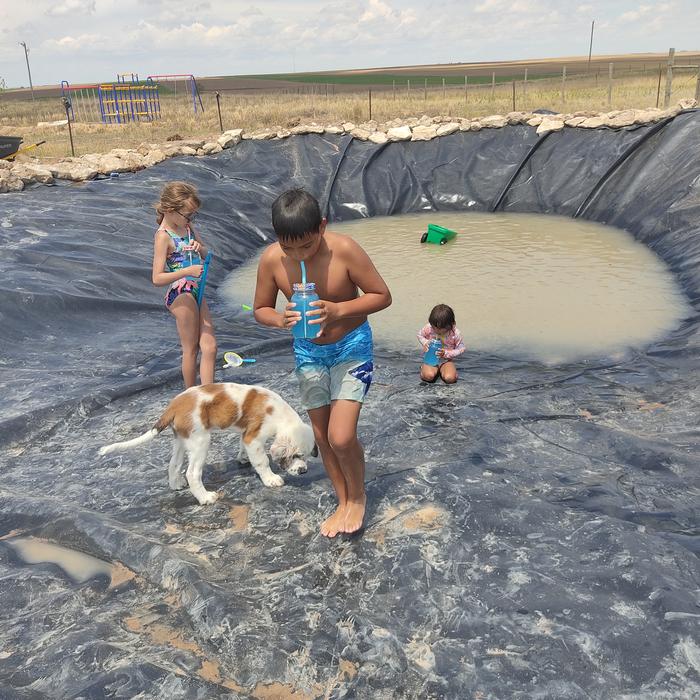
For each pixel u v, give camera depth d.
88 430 5.14
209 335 5.29
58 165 14.50
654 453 4.41
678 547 3.36
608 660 2.70
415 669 2.73
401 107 27.64
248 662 2.80
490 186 15.97
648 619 2.88
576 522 3.61
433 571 3.30
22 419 5.09
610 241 12.05
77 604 3.19
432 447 4.65
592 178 14.68
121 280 8.66
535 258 11.09
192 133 24.06
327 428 3.59
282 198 2.93
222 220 13.38
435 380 6.15
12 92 110.44
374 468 4.38
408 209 16.17
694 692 2.53
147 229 11.06
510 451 4.57
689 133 13.03
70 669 2.75
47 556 3.60
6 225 9.83
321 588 3.26
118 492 4.23
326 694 2.65
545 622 2.91
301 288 3.08
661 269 10.08
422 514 3.77
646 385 5.87
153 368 6.36
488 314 8.41
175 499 4.13
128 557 3.46
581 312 8.31
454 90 41.34
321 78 118.56
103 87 34.22
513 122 16.78
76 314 7.48
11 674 2.75
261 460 4.16
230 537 3.73
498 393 5.79
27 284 7.55
